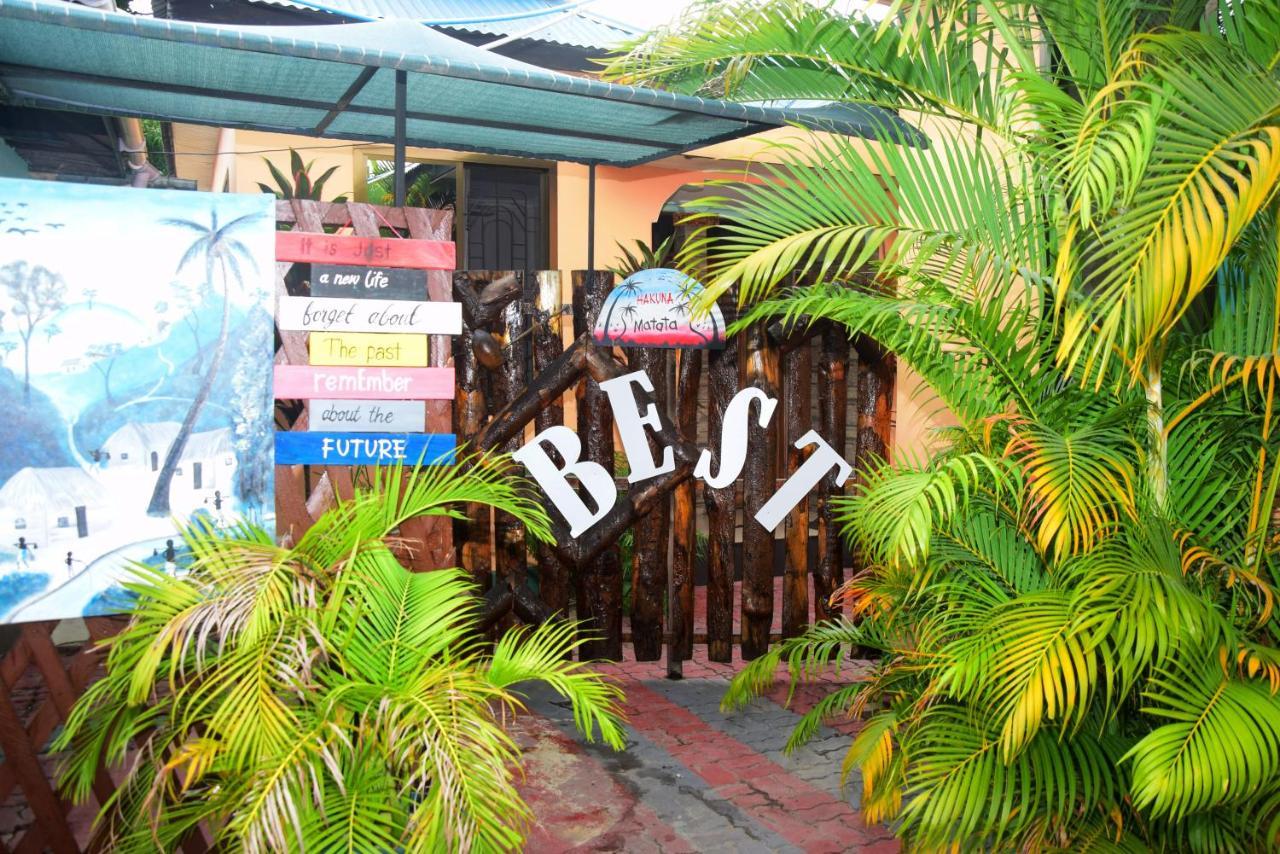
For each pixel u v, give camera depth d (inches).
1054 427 141.1
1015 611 117.7
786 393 225.0
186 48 162.1
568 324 296.0
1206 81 107.0
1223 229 100.3
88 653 127.0
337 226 157.0
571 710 201.6
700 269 209.9
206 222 129.3
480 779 103.0
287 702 115.3
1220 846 119.0
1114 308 106.9
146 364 127.0
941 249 148.6
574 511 210.2
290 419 180.4
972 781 117.5
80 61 171.5
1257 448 136.7
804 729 163.5
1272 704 106.6
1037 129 150.0
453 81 182.1
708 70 166.2
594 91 164.2
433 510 136.6
